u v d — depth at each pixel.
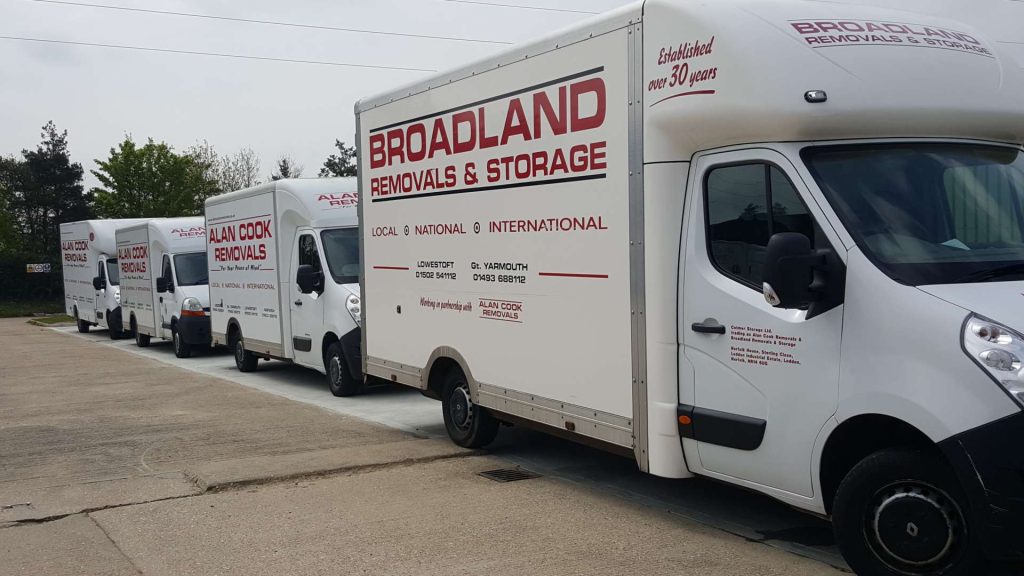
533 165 6.44
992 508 3.82
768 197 4.89
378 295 8.81
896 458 4.23
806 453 4.63
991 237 4.68
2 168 57.59
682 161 5.36
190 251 18.95
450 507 6.25
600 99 5.80
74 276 27.39
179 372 15.25
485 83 6.93
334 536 5.64
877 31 5.02
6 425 9.96
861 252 4.42
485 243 7.04
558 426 6.34
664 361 5.40
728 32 4.95
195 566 5.14
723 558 5.11
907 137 4.95
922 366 4.07
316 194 12.47
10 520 6.10
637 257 5.53
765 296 4.61
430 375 8.04
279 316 13.30
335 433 9.02
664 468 5.45
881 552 4.31
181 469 7.52
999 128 5.12
